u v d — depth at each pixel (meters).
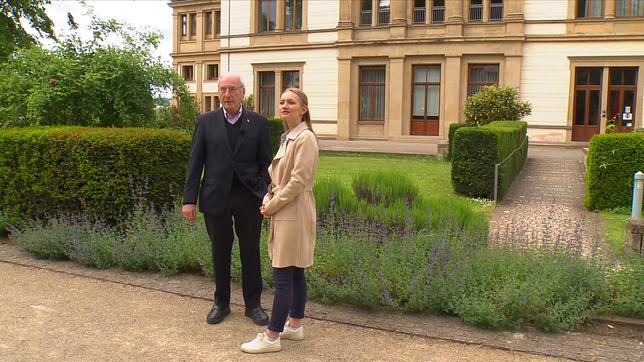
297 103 4.16
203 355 4.15
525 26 25.70
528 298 4.70
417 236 5.95
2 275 6.12
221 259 4.81
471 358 4.14
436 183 13.59
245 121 4.78
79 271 6.25
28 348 4.25
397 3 27.86
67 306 5.16
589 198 10.87
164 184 7.01
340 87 29.62
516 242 5.93
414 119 28.45
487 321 4.64
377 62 28.83
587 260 5.44
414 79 28.28
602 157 10.69
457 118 27.12
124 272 6.23
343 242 5.76
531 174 15.70
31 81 9.87
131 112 10.79
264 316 4.79
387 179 7.73
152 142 6.86
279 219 4.16
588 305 4.93
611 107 24.86
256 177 4.80
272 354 4.18
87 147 6.83
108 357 4.10
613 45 24.44
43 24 19.88
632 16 24.16
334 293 5.20
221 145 4.69
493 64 26.62
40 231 6.88
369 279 5.13
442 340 4.46
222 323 4.79
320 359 4.11
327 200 6.88
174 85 11.45
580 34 24.86
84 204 6.94
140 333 4.55
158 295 5.50
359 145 25.58
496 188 11.53
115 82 10.51
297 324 4.43
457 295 4.94
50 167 7.11
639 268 5.11
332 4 29.56
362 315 4.98
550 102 25.55
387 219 6.41
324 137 30.31
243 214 4.74
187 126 11.90
